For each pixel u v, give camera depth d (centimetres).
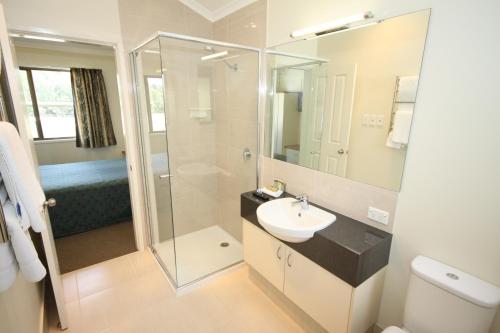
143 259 266
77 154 512
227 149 285
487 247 123
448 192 132
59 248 283
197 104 277
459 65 121
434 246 140
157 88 244
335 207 185
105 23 221
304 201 187
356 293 142
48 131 488
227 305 209
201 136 289
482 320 117
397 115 145
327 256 150
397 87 143
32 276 102
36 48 434
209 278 236
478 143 119
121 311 202
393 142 149
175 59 249
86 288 224
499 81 111
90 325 189
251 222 208
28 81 455
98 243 294
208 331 186
